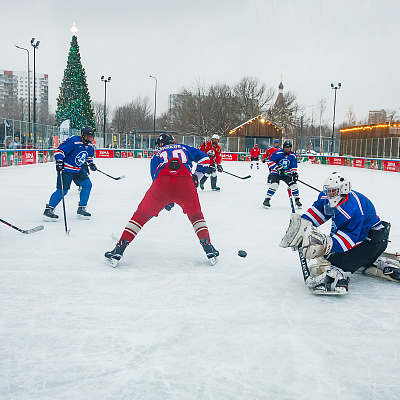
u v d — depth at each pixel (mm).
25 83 110500
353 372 2135
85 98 38938
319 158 36156
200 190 11438
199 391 1942
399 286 3547
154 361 2207
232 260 4277
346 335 2570
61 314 2801
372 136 31438
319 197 3482
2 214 6746
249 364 2195
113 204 8180
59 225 5969
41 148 24672
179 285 3447
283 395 1922
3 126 19594
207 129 53531
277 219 6922
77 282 3473
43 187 10914
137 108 62875
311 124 57281
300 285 3520
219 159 11289
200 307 2971
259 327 2656
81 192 6461
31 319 2713
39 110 73688
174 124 57219
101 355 2260
